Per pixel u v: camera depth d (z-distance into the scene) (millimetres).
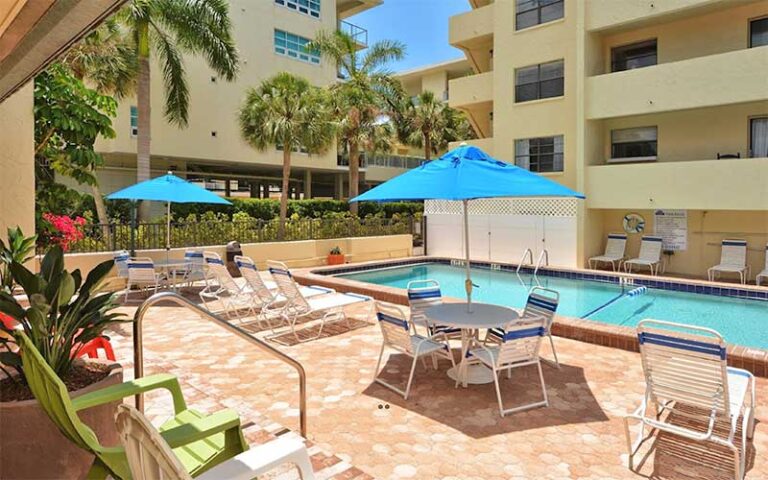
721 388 4109
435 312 6625
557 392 5844
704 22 16062
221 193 28516
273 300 9250
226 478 2441
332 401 5598
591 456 4367
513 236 18562
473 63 22281
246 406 5199
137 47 16219
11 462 2922
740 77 14117
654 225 17250
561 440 4668
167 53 17516
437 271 17906
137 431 2121
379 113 25344
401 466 4215
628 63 17719
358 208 25609
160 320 9477
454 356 7215
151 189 11312
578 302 12820
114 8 2453
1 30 2707
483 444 4602
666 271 17094
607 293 13883
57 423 2580
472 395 5762
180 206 20906
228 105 24141
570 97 17703
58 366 3279
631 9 16062
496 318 6246
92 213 17375
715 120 16109
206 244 15352
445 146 30516
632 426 4941
